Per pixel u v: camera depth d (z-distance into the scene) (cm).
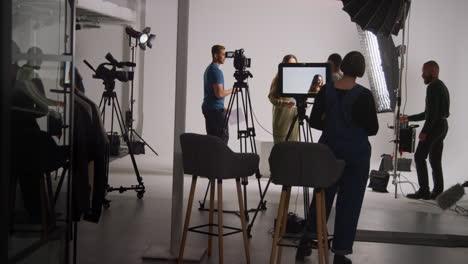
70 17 323
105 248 436
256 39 1041
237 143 1038
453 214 616
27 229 308
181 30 423
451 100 998
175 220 422
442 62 998
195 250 429
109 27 1082
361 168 391
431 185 857
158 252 422
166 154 1076
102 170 385
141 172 825
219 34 1048
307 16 1031
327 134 397
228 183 768
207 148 388
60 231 333
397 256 443
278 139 650
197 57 1052
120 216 544
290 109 644
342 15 1025
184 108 424
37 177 315
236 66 552
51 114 324
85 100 383
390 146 1018
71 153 329
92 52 1088
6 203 281
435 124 692
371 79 848
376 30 620
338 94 392
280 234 390
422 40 1001
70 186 332
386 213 609
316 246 439
